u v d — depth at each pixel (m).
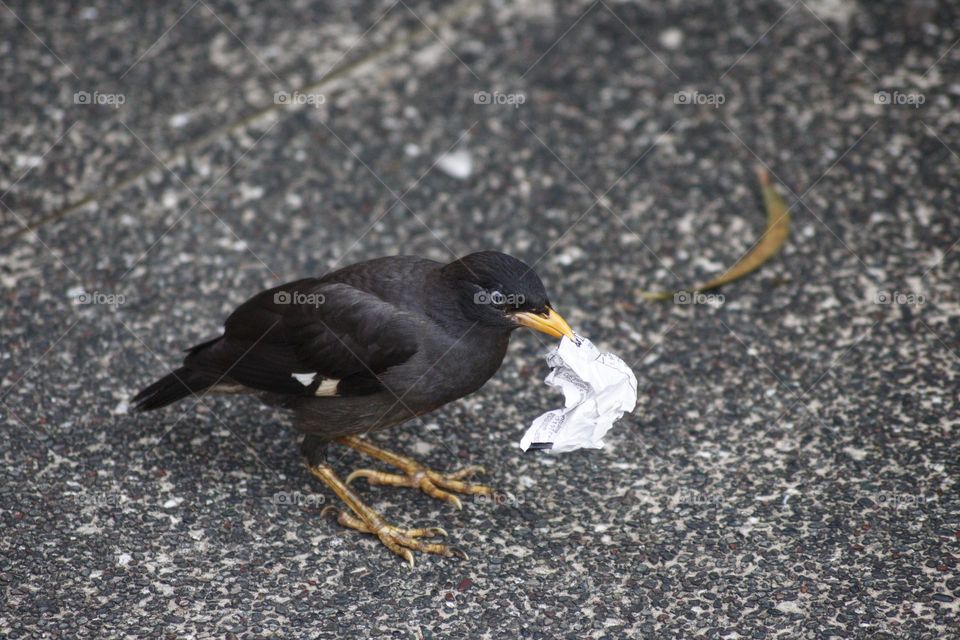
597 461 8.38
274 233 10.71
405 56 12.99
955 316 9.58
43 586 7.25
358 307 7.75
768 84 12.41
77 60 12.79
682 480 8.16
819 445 8.41
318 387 7.77
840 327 9.55
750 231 10.66
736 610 7.08
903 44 12.84
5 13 13.48
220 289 10.05
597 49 13.04
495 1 13.73
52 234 10.59
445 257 10.45
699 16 13.48
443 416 8.87
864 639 6.82
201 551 7.61
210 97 12.34
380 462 8.60
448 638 6.93
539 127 12.00
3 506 7.87
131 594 7.22
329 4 13.74
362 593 7.30
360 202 11.09
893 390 8.88
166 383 8.20
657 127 11.95
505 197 11.17
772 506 7.89
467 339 7.73
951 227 10.52
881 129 11.72
